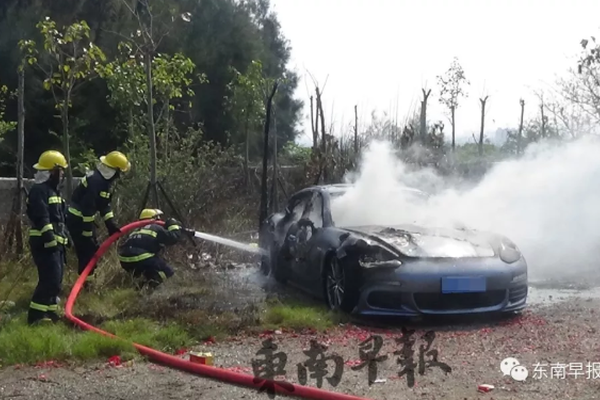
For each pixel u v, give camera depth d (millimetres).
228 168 14750
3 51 19438
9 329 6160
